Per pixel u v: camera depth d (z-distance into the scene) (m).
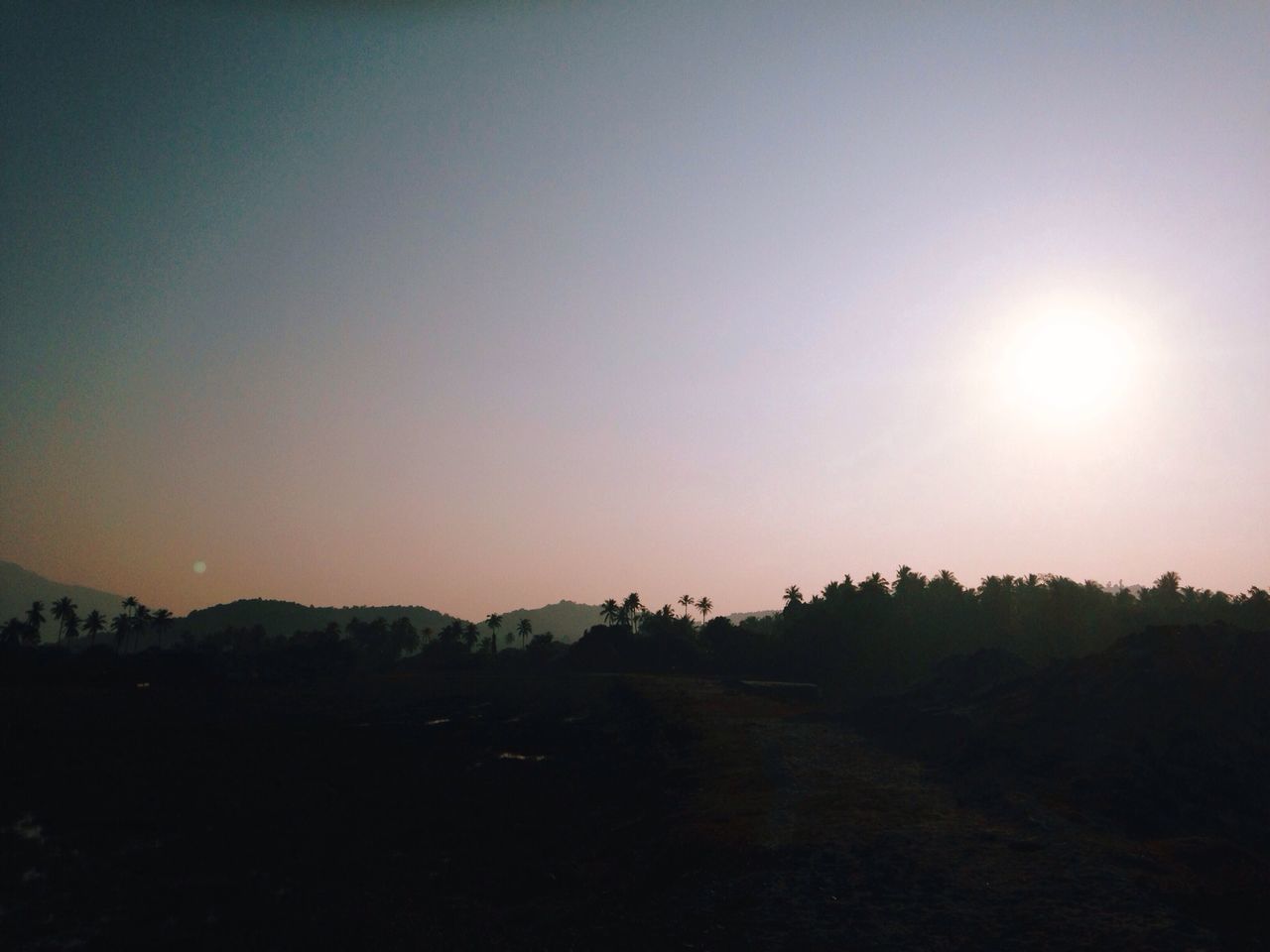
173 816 33.34
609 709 75.38
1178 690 33.12
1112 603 88.50
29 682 102.06
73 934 20.19
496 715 74.31
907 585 109.81
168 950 18.62
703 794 30.62
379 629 189.25
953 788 28.20
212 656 125.31
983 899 15.82
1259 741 29.69
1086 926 13.92
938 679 55.97
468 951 16.67
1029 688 42.81
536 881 22.28
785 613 141.25
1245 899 14.70
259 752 51.50
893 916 15.42
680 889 19.08
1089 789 24.95
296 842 28.80
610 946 15.96
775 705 68.69
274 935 19.05
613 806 33.69
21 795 37.84
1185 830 21.36
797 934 14.99
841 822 23.08
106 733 60.25
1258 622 74.94
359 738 58.16
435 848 27.66
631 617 177.12
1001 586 95.44
